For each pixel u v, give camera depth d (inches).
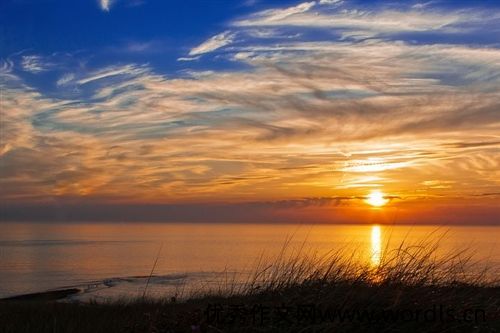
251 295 320.2
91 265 3924.7
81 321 324.2
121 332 285.0
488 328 253.0
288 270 318.7
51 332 296.4
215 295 376.5
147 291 707.4
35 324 318.3
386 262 301.9
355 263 306.5
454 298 279.0
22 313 412.8
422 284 286.7
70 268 3659.0
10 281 2704.2
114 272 3102.9
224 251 4190.5
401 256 305.0
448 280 306.8
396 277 289.3
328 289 285.4
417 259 304.2
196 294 416.8
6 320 352.2
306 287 300.2
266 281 324.8
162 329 275.1
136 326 289.7
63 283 2384.4
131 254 5251.0
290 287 310.0
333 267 308.8
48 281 2615.7
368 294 273.1
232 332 256.1
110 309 421.4
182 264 2677.2
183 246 6210.6
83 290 1421.0
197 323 271.4
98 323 312.0
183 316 290.4
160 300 469.7
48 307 481.4
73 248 7042.3
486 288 305.9
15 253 5871.1
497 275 314.8
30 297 1286.9
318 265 316.5
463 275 313.6
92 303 525.7
